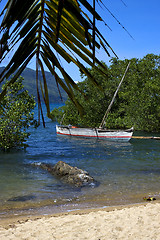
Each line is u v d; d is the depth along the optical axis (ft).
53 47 3.52
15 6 3.07
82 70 3.69
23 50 3.36
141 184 31.63
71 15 3.28
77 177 32.71
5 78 3.29
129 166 41.52
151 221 19.22
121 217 20.36
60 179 33.71
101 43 3.38
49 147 61.26
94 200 25.95
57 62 3.56
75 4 3.09
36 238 16.76
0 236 17.15
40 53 3.52
